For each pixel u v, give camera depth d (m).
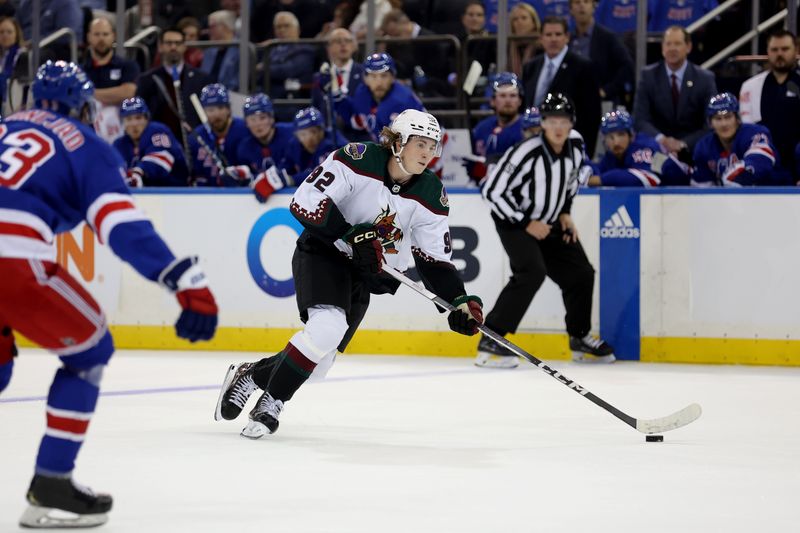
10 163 4.52
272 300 12.87
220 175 13.82
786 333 11.83
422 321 12.59
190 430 7.45
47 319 4.48
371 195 7.17
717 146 12.82
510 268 12.28
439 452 6.74
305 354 7.09
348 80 14.44
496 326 11.54
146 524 4.80
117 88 15.49
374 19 15.61
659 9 15.96
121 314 13.23
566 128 11.27
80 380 4.62
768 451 6.88
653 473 6.12
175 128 15.55
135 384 9.98
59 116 4.71
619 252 12.16
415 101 13.82
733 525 4.88
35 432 7.29
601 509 5.19
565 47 14.16
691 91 13.95
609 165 13.41
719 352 11.98
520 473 6.09
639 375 10.95
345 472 6.05
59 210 4.62
